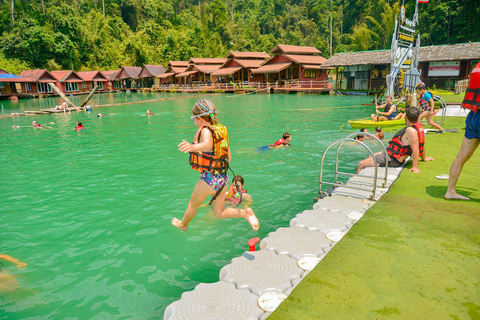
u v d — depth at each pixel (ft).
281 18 402.11
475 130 14.66
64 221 17.99
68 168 29.30
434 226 13.29
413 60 65.82
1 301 11.37
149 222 17.65
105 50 269.23
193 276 12.64
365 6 300.81
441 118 42.75
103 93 212.64
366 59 126.21
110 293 11.75
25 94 162.30
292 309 8.70
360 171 21.65
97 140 44.11
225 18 369.09
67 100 95.76
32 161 32.37
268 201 20.02
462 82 94.68
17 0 232.73
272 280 10.07
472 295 9.08
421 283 9.66
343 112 69.67
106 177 26.11
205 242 15.29
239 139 40.96
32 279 12.69
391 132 40.78
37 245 15.38
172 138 44.57
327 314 8.47
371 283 9.72
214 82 192.65
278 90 153.28
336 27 357.20
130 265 13.55
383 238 12.41
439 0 196.85
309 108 79.82
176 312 8.79
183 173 26.81
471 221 13.62
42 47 222.89
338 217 14.48
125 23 331.16
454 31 189.16
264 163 28.86
